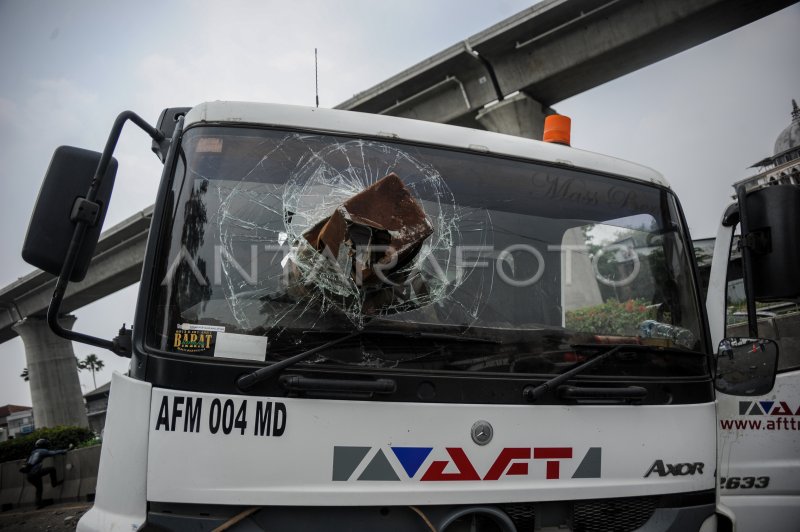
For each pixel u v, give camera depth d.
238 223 2.67
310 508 2.38
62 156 2.71
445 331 2.68
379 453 2.41
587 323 2.93
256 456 2.33
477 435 2.52
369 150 2.91
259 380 2.37
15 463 15.73
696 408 2.94
